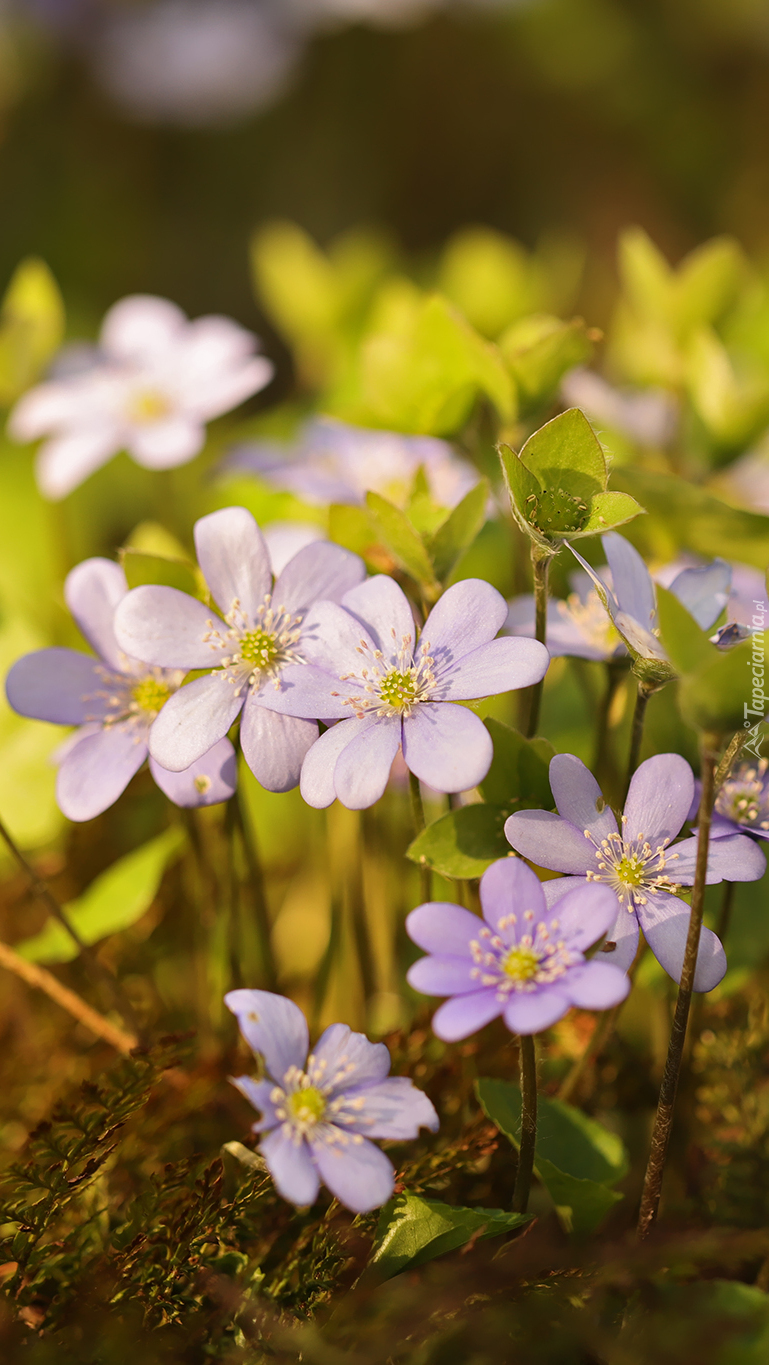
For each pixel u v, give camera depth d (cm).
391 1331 28
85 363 40
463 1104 31
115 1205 30
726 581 29
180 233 99
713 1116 31
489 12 98
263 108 99
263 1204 29
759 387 36
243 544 29
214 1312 29
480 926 27
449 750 27
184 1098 31
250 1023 27
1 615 36
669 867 28
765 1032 32
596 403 39
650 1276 28
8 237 96
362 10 92
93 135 99
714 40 101
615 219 100
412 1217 28
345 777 27
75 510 59
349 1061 27
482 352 32
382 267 47
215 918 33
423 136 102
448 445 35
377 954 34
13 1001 34
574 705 37
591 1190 28
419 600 31
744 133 98
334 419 33
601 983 26
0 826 31
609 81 101
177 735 28
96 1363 28
